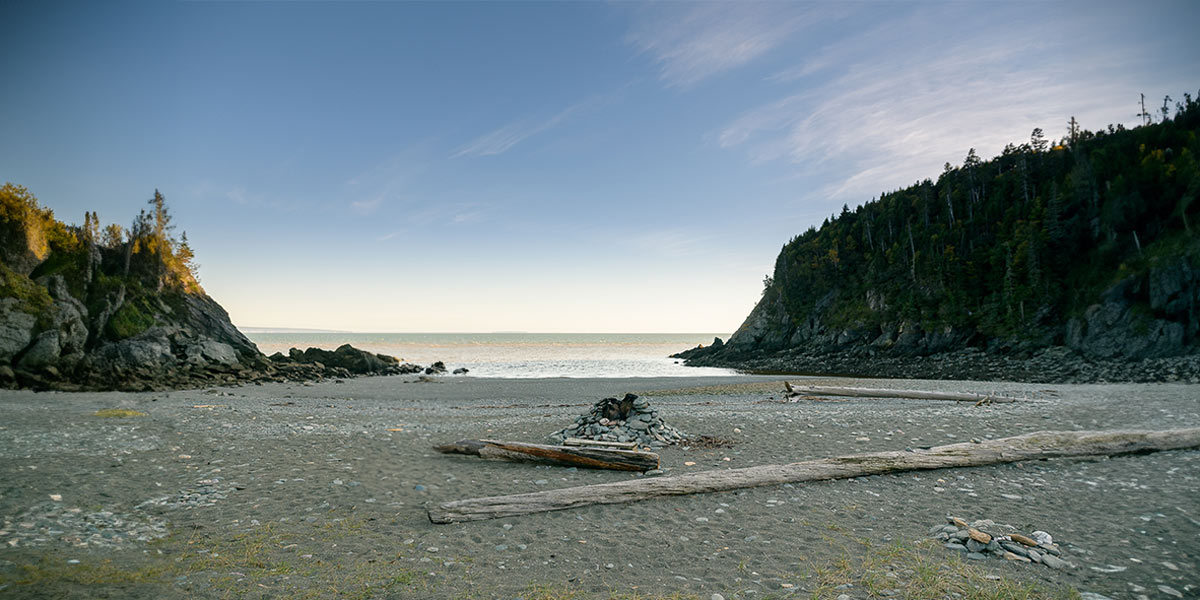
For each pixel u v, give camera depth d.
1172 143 73.56
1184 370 40.91
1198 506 8.29
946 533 7.20
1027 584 5.66
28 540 7.02
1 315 42.06
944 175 109.12
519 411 23.47
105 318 48.94
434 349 125.31
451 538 7.42
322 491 9.77
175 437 14.71
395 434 15.49
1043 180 85.69
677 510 8.62
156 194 58.81
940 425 16.36
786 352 80.81
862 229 105.50
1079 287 58.78
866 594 5.52
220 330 57.72
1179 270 48.47
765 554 6.71
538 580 6.02
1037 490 9.43
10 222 47.91
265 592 5.63
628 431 14.55
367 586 5.81
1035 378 46.22
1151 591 5.51
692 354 96.62
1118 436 12.17
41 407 22.98
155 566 6.29
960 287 67.25
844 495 9.33
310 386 43.22
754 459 12.27
